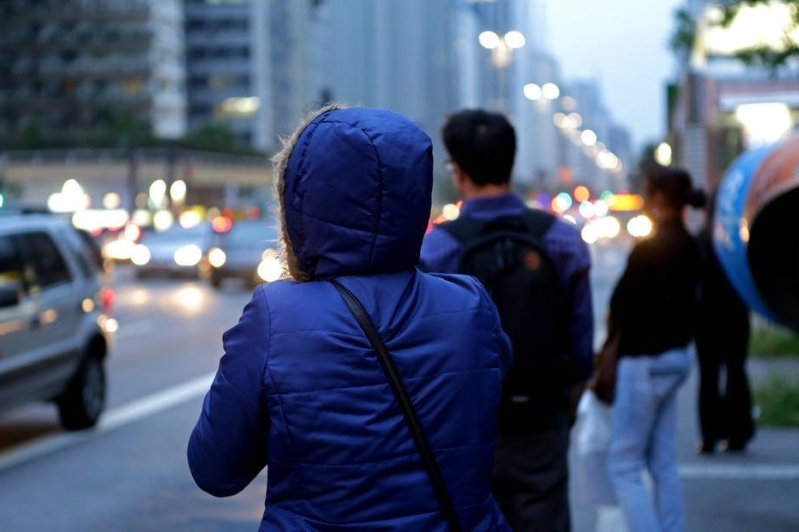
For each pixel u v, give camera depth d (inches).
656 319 260.5
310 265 125.7
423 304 124.3
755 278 375.9
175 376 673.6
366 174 121.3
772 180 360.2
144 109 5792.3
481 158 204.5
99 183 4822.8
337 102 132.4
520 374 197.3
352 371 118.4
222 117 6747.1
